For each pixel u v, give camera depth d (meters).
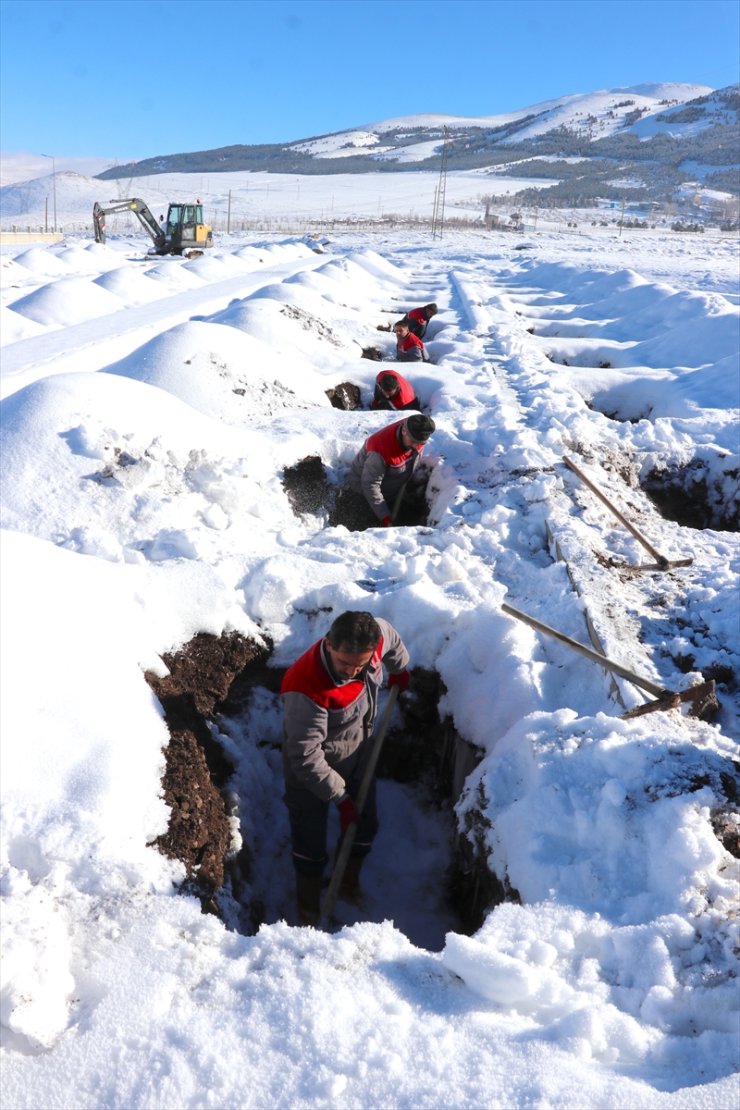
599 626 3.82
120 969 2.19
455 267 24.53
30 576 3.25
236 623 3.93
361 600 4.06
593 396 8.98
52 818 2.60
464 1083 1.84
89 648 3.19
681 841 2.46
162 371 7.12
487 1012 2.07
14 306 12.80
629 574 4.44
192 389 7.00
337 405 8.46
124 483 4.86
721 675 3.66
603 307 14.67
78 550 4.31
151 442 5.28
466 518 5.20
